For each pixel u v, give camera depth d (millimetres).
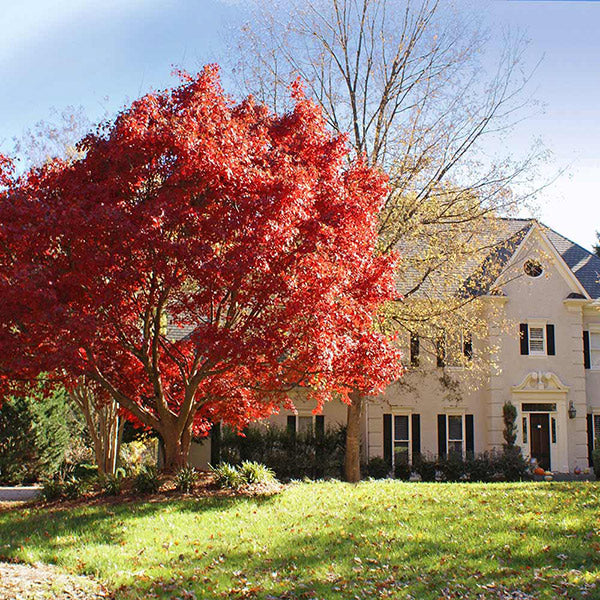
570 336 28875
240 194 12227
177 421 15805
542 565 9289
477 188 21859
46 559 10492
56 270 12234
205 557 10398
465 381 28328
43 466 23359
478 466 26125
